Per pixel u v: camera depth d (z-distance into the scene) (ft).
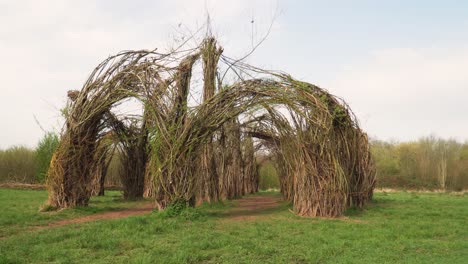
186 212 32.32
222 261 19.63
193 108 34.60
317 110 34.88
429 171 119.34
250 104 34.96
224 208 42.65
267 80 35.19
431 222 32.86
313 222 31.58
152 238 24.36
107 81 38.32
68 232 25.68
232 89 34.96
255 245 22.56
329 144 35.32
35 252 20.77
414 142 129.39
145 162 54.65
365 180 44.62
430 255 21.58
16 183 80.28
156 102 35.17
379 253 21.59
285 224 30.58
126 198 53.67
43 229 28.22
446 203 52.13
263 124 46.37
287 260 19.95
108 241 22.76
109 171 82.94
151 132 35.88
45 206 38.42
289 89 34.86
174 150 34.17
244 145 71.20
